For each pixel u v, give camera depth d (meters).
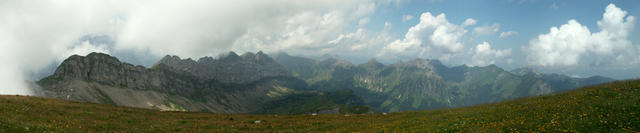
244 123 43.75
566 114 21.36
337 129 33.50
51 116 30.44
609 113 19.70
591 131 16.89
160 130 32.00
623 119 18.02
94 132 26.53
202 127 36.84
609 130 16.73
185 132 32.06
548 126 18.47
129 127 31.91
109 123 32.34
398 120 36.91
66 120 29.20
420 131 22.94
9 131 19.42
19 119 24.88
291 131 34.66
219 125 39.59
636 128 16.41
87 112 37.59
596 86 33.56
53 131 22.36
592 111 20.86
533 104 29.39
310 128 36.94
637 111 18.89
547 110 24.03
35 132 20.67
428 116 35.91
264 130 36.59
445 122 25.70
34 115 29.09
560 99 29.52
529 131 18.08
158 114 49.62
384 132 25.41
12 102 34.44
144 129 31.61
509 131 18.91
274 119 51.97
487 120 23.66
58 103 43.56
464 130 20.69
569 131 17.23
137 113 46.59
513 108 28.48
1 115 24.31
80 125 27.92
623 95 24.25
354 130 30.33
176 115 51.72
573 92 33.09
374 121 40.16
